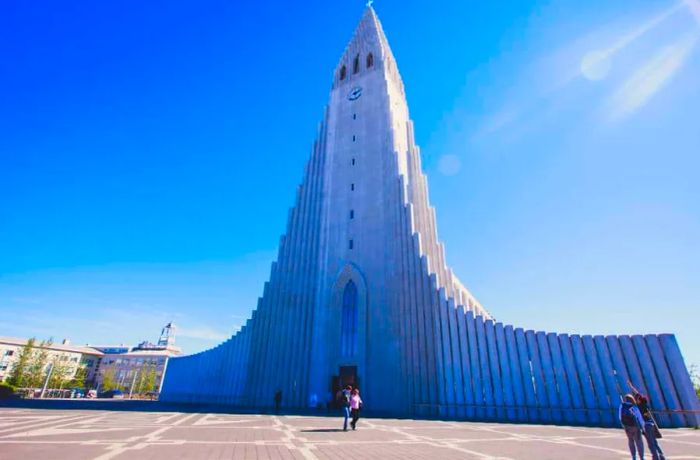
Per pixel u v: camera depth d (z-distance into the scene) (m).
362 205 41.28
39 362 78.44
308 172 48.06
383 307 34.47
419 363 30.27
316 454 9.34
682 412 21.39
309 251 41.81
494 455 9.84
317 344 36.22
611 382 23.70
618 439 14.34
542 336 26.45
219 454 8.86
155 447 9.50
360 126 47.44
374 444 11.38
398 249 35.59
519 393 25.70
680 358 22.56
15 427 12.88
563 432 16.98
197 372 45.72
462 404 27.34
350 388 15.93
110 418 18.11
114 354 118.38
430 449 10.66
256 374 37.69
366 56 54.19
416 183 44.59
